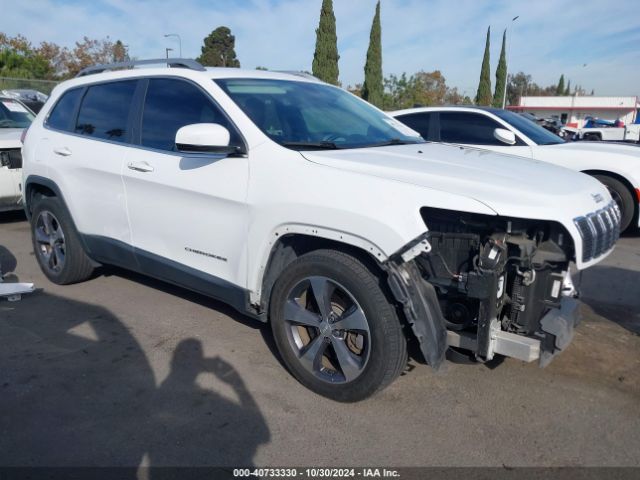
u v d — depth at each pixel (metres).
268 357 3.78
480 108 8.05
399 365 3.01
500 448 2.85
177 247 3.91
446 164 3.27
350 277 2.97
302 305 3.32
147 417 3.10
